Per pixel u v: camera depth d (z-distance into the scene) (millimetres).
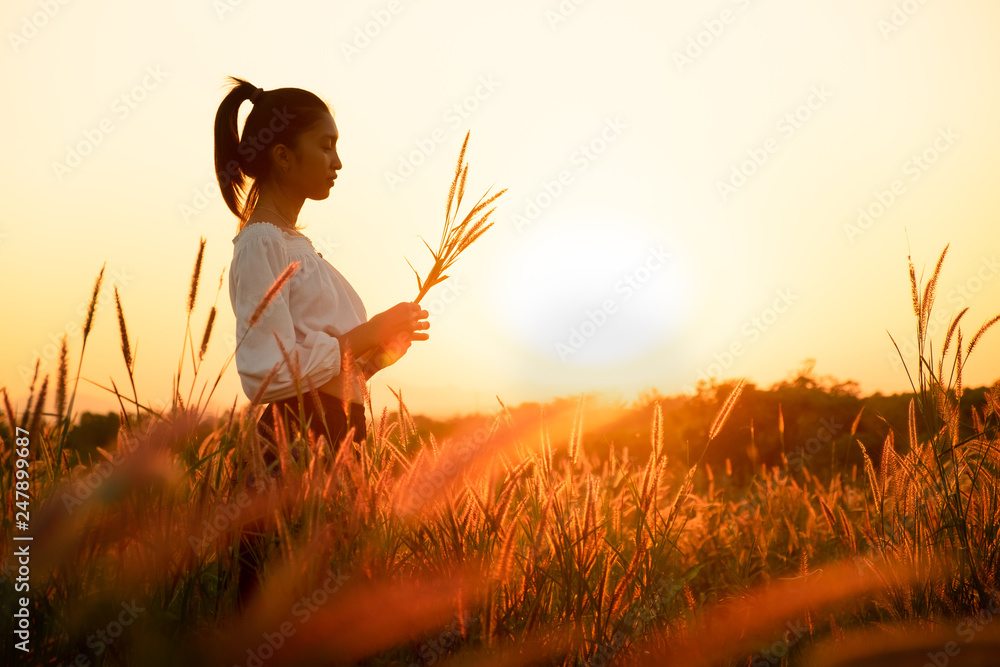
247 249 2326
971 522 2295
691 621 2229
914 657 2057
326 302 2434
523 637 1842
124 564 1694
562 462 2338
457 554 1855
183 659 1596
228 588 1802
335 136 2617
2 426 1643
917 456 2379
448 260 2488
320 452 1825
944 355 2346
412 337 2572
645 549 2098
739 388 2160
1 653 1532
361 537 1842
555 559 2027
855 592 2338
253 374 2180
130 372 1744
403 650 1793
